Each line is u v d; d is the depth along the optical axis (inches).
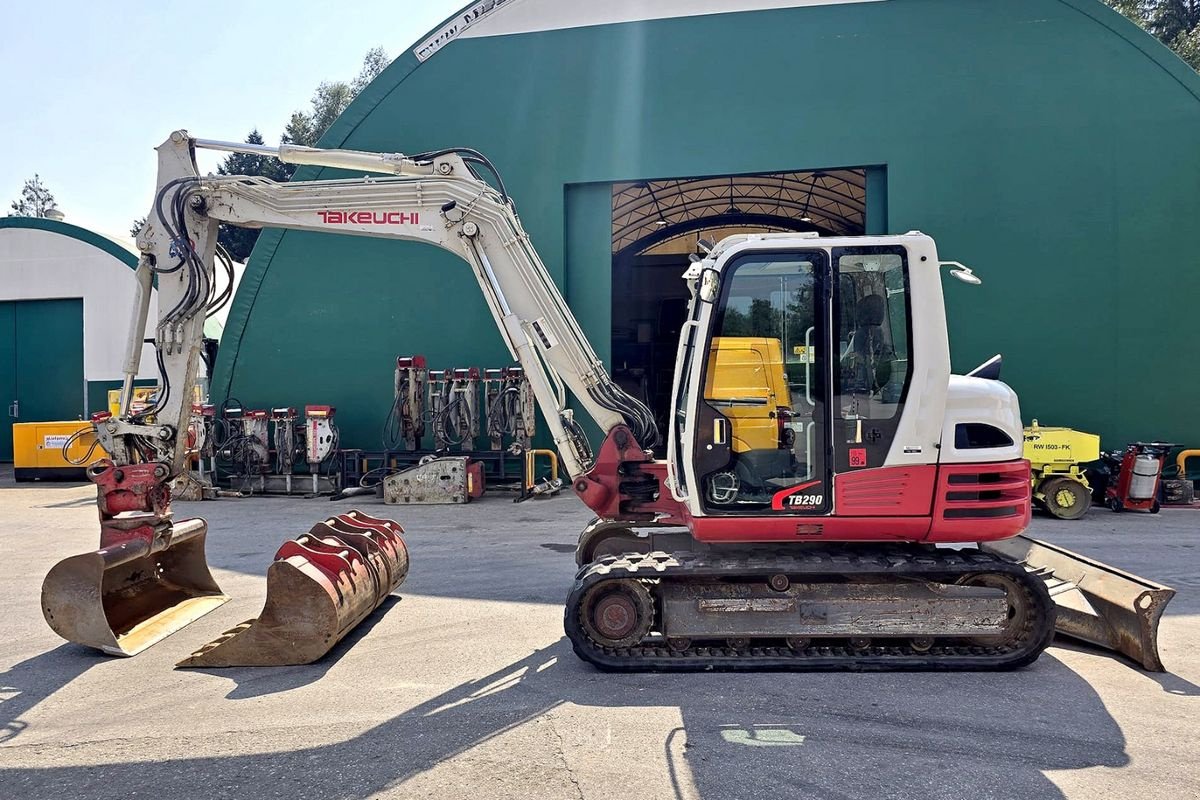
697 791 135.0
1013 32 492.4
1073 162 486.9
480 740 156.8
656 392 776.9
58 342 836.6
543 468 561.3
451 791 136.3
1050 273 490.0
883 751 149.9
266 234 572.7
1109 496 438.6
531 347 256.2
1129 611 197.6
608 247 549.3
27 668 205.9
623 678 190.9
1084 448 414.6
